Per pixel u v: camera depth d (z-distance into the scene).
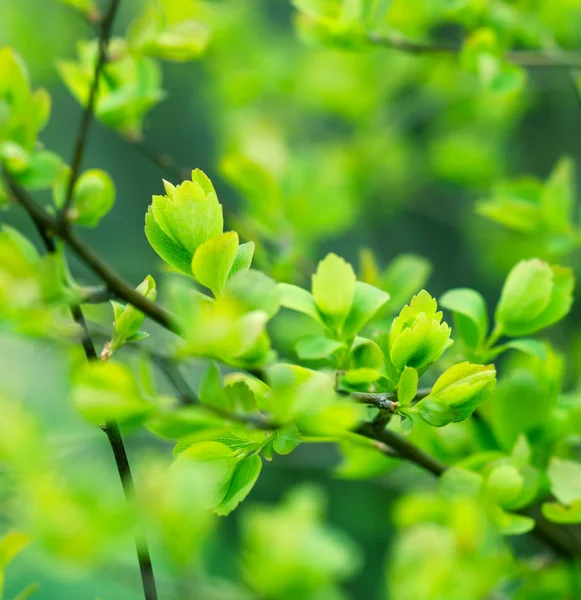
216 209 0.61
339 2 0.73
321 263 0.63
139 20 0.66
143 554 0.61
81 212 0.63
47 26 1.48
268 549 0.88
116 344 0.61
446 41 1.18
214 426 0.61
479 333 0.66
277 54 1.37
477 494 0.64
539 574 0.70
